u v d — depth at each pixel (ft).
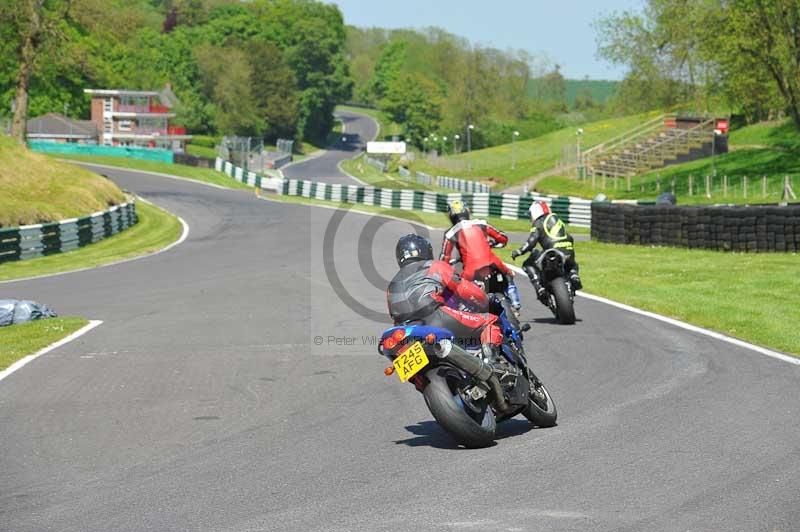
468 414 53.62
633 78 446.60
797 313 100.12
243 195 474.49
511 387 55.16
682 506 41.29
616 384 69.46
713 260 153.48
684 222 175.83
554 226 102.83
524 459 50.11
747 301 109.60
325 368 80.18
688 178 451.12
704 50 386.93
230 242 253.65
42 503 44.55
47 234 232.32
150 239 273.75
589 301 117.08
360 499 43.68
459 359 52.37
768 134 540.11
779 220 159.74
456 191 571.69
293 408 65.21
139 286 158.10
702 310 103.65
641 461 48.75
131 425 60.85
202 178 589.73
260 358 85.56
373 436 56.70
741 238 163.73
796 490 43.01
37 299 143.43
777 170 422.00
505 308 58.59
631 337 90.02
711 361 77.00
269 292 139.85
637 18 438.81
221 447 54.80
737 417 58.03
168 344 94.48
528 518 40.09
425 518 40.50
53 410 65.57
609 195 446.19
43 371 80.12
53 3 453.99
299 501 43.70
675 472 46.60
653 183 459.32
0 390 72.54
